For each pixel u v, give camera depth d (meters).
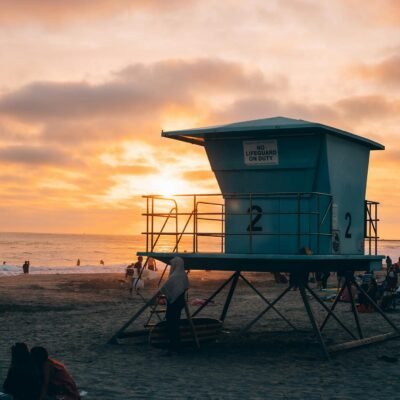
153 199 15.67
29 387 8.62
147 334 17.08
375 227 17.45
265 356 14.91
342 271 16.81
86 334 18.59
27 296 32.97
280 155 15.20
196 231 15.26
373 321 22.14
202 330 15.89
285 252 15.12
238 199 15.71
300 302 29.31
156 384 11.70
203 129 15.20
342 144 15.68
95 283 44.06
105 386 11.49
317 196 14.51
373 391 11.30
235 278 17.08
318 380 12.23
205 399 10.57
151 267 48.97
